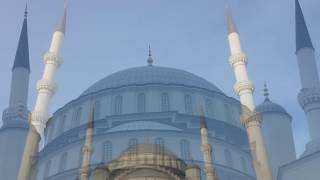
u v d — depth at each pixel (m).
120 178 42.25
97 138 67.06
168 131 68.38
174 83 87.38
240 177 67.38
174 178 43.19
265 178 53.81
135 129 69.00
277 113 80.62
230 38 66.38
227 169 66.50
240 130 77.25
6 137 74.06
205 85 91.88
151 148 45.72
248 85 61.59
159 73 92.50
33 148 57.75
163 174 42.47
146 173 41.97
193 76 95.44
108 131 70.25
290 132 79.62
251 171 70.38
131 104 83.62
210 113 84.25
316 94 78.88
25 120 77.50
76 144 69.81
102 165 45.41
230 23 67.50
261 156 56.03
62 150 71.25
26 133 74.94
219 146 69.50
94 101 85.69
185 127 75.81
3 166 71.88
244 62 63.78
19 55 89.00
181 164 45.31
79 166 65.44
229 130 77.31
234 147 71.12
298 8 92.12
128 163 43.59
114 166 43.84
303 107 80.25
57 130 85.50
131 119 78.25
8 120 77.81
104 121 79.12
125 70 96.56
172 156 46.03
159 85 86.00
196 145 67.38
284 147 77.38
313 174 60.78
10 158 72.56
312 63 83.25
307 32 87.31
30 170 56.34
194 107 83.81
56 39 66.81
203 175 55.38
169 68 96.62
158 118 78.75
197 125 76.56
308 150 67.06
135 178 41.47
